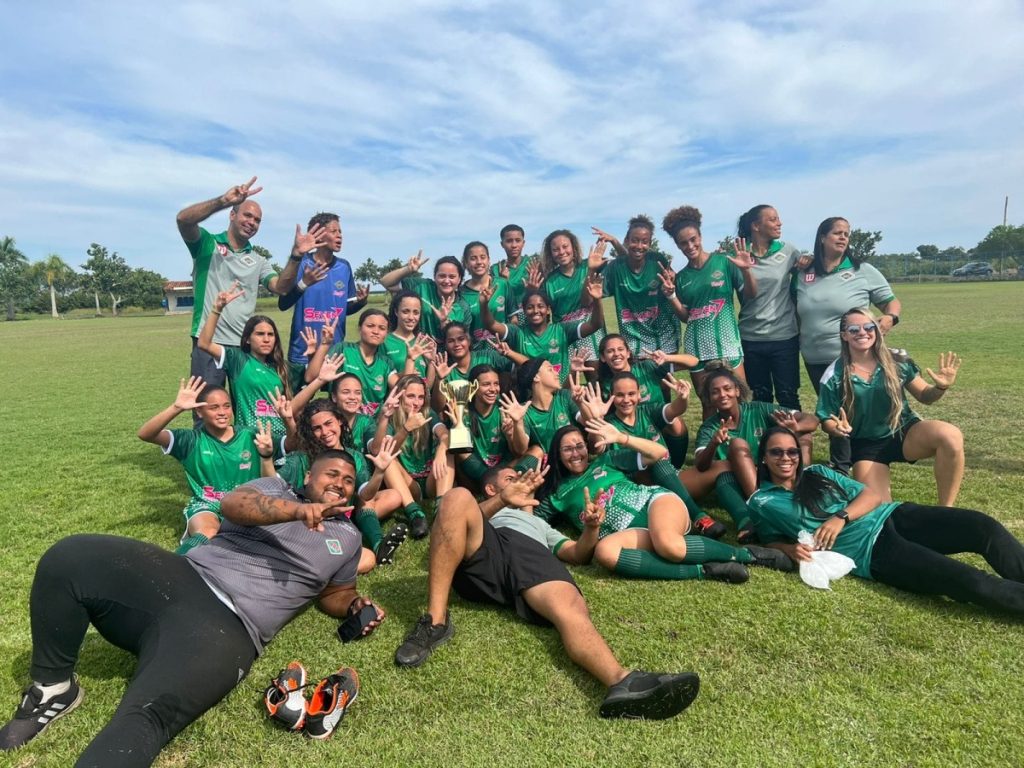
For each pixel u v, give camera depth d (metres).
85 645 3.46
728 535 4.97
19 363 20.62
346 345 6.44
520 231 8.24
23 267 83.19
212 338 6.20
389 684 3.05
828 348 6.46
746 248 6.61
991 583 3.41
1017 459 6.34
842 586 3.91
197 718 2.71
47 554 2.79
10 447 8.70
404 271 8.03
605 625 3.53
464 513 3.52
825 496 4.13
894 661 3.11
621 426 5.48
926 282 64.00
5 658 3.39
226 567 3.05
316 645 3.43
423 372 6.82
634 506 4.48
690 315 7.07
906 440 4.88
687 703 2.71
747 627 3.46
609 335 6.06
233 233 6.53
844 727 2.65
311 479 3.58
